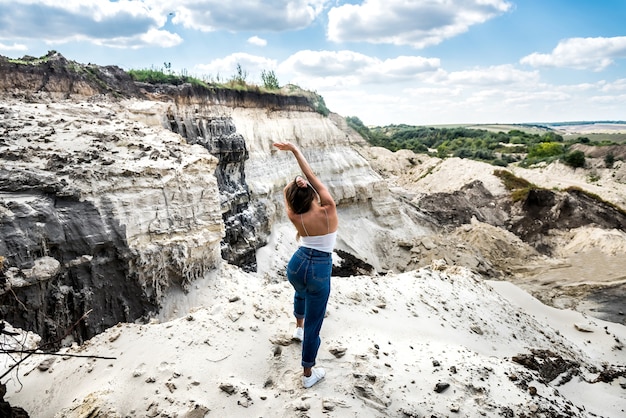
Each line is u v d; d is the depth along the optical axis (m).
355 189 33.88
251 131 28.61
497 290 16.09
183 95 25.64
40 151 11.88
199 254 14.19
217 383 4.99
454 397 5.47
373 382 5.31
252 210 23.67
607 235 32.75
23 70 18.75
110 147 13.38
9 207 9.84
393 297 9.34
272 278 22.95
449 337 8.12
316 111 36.69
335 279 9.25
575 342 13.43
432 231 36.22
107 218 11.41
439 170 52.41
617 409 8.34
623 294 24.23
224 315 6.25
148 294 12.31
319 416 4.61
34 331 9.65
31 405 4.93
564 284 26.36
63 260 10.45
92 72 22.06
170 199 13.35
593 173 64.62
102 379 5.09
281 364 5.45
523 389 6.40
